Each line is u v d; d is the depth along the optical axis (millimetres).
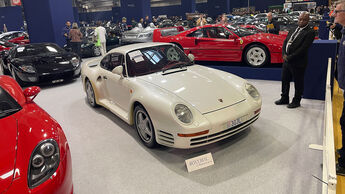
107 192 2385
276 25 7707
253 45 5902
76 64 6746
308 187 2264
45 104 5180
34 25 11164
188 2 34312
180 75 3324
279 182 2355
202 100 2781
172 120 2537
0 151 1771
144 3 28266
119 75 3562
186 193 2295
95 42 10242
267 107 4223
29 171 1679
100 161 2906
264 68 5832
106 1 49750
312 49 4242
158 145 3014
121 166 2779
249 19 21641
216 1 37469
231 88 3117
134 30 12695
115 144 3273
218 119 2615
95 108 4746
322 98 4379
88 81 4656
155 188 2391
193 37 6809
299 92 4027
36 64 6230
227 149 2971
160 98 2736
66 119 4273
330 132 1755
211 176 2512
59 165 1803
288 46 3912
